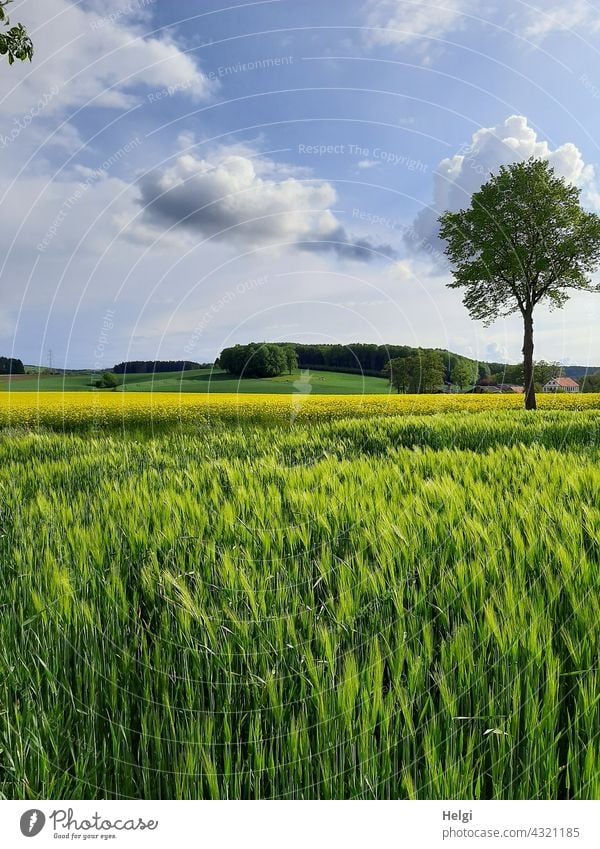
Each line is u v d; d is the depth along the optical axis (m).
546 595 2.95
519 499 4.22
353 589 3.05
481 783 2.18
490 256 19.45
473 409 18.02
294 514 4.04
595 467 5.26
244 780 2.21
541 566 3.13
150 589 3.11
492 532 3.53
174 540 3.64
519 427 9.77
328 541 3.66
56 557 3.51
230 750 2.24
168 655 2.61
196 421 12.80
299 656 2.60
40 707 2.36
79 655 2.63
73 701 2.41
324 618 2.93
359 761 2.17
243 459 7.32
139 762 2.27
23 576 3.24
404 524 3.73
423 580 2.99
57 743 2.27
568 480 4.63
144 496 4.72
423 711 2.28
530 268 19.84
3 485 5.36
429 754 2.11
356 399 17.78
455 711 2.24
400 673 2.44
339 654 2.65
